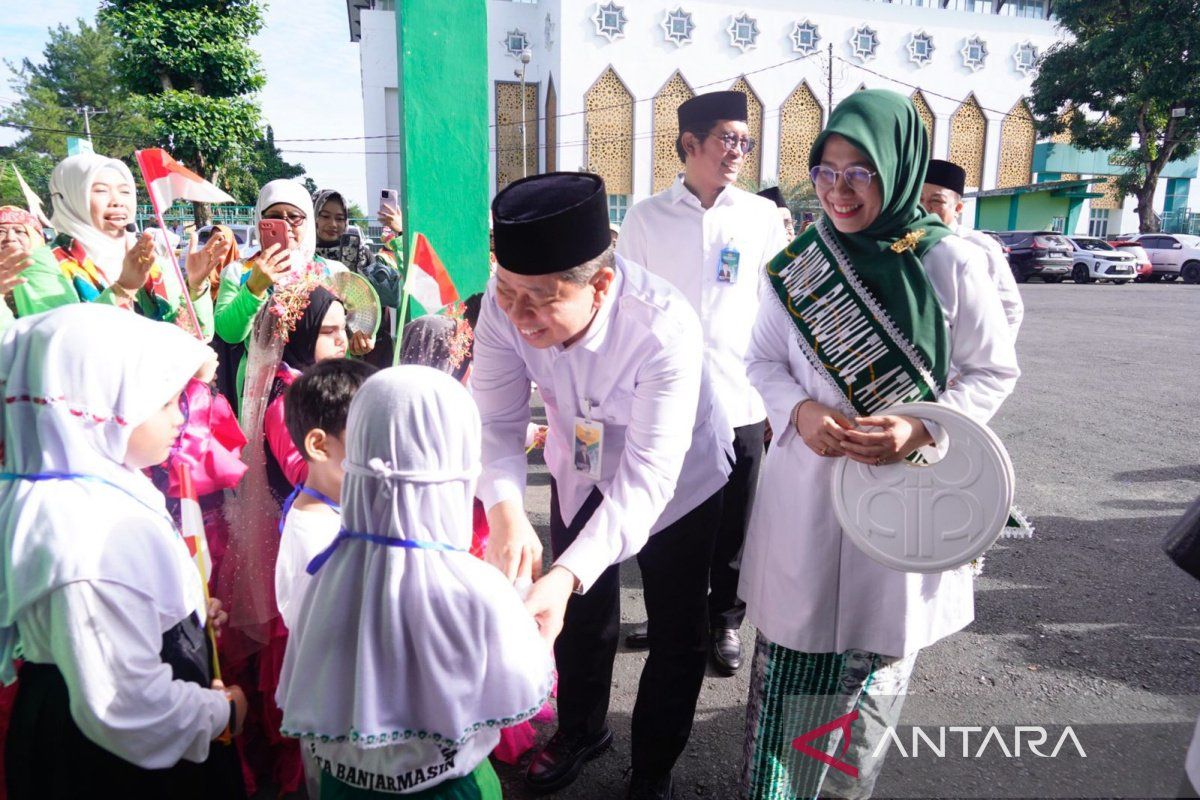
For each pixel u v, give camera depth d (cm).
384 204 569
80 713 139
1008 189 3344
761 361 214
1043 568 393
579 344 183
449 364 262
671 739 222
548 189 164
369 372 200
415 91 280
